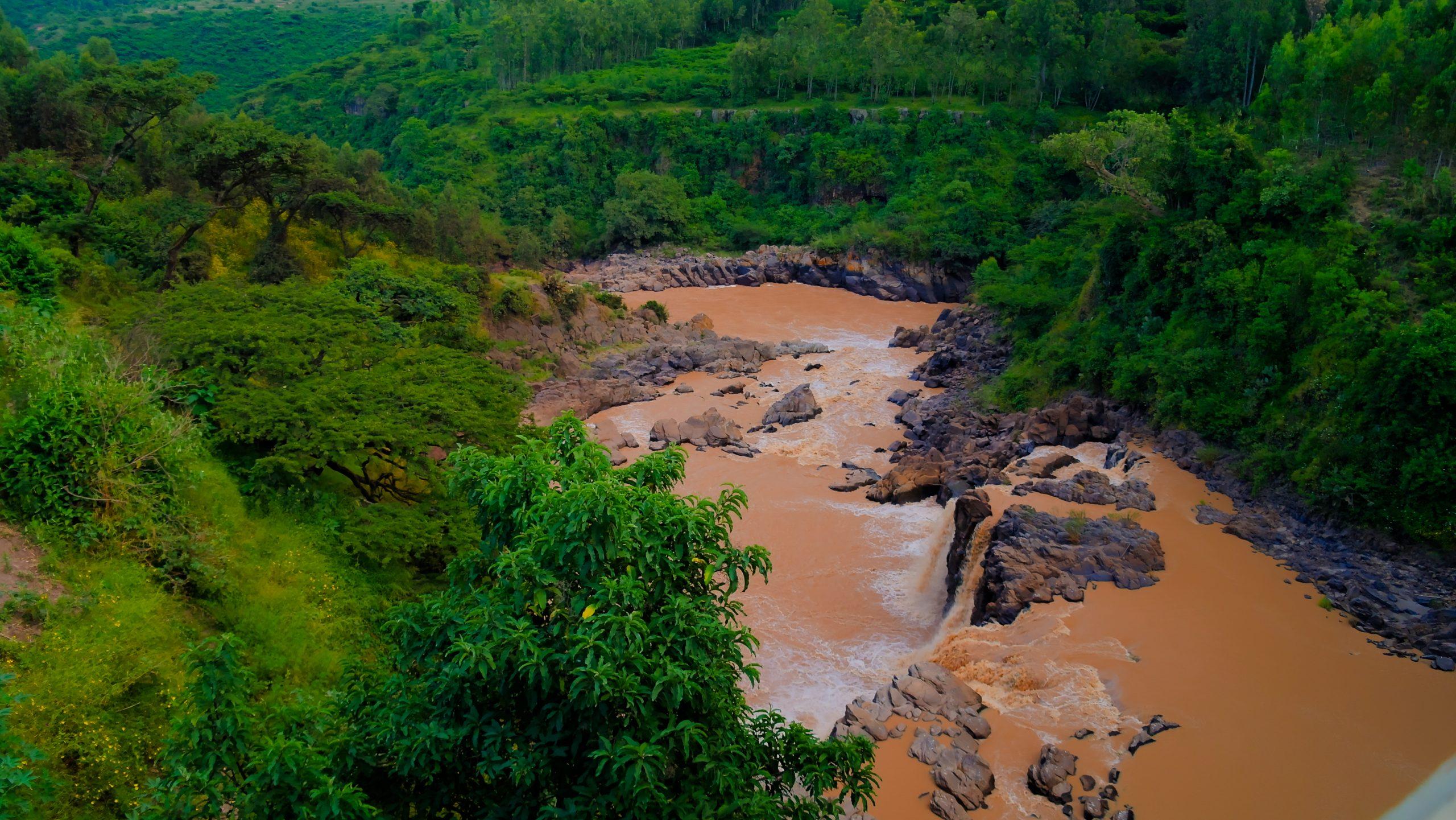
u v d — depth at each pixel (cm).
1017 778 2378
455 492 1518
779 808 1356
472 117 14000
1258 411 4216
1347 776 2341
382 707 1324
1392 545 3394
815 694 3084
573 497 1260
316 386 3022
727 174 12644
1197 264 4894
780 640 3409
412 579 2931
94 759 1648
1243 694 2664
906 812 2266
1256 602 3145
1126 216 5384
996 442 4906
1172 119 5341
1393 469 3512
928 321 8744
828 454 5147
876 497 4491
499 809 1252
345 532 2748
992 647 2961
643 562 1259
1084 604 3131
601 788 1223
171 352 2992
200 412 2830
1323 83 5466
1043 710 2644
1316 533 3594
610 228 11769
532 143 13112
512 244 10075
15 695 1523
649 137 13038
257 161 4994
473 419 3011
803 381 6550
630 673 1197
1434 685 2700
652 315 7550
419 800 1289
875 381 6506
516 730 1287
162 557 2216
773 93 13588
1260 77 9794
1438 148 4969
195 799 1273
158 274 4616
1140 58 11119
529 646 1197
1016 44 11619
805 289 10256
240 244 5678
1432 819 2172
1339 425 3762
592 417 5697
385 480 3362
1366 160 5209
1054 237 7850
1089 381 5141
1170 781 2338
